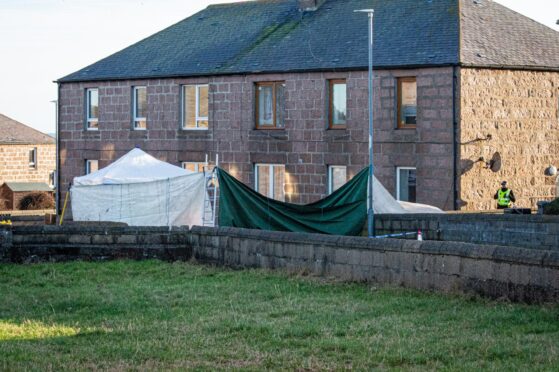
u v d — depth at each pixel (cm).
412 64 3425
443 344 1328
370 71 2895
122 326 1558
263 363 1262
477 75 3409
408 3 3788
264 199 2834
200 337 1442
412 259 1823
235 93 3969
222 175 2828
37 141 6825
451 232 2620
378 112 3556
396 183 3541
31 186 6550
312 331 1455
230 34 4272
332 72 3653
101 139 4419
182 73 4103
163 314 1672
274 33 4094
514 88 3531
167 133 4197
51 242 2478
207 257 2400
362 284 1922
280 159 3850
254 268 2239
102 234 2475
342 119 3681
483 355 1263
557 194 3531
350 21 3872
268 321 1562
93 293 1952
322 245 2052
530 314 1498
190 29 4478
